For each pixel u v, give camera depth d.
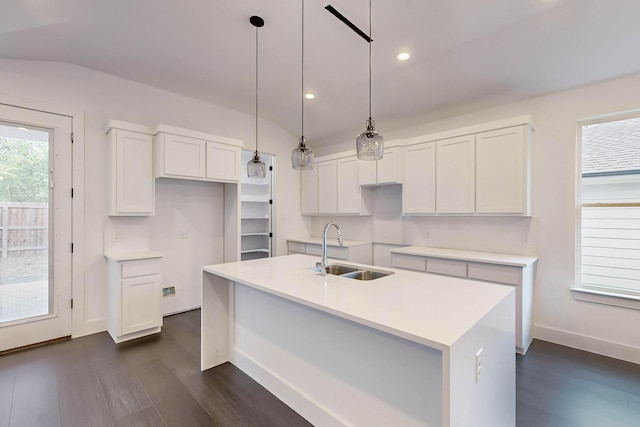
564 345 2.89
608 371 2.42
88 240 3.14
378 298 1.62
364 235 4.62
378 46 2.62
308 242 4.67
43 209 2.91
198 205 4.01
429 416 1.36
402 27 2.35
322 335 1.83
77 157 3.06
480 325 1.31
